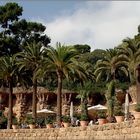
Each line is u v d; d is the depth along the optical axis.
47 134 57.81
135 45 59.25
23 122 68.56
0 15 116.25
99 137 49.72
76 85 96.25
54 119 73.38
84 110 56.75
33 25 118.00
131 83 88.44
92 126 51.22
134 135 44.59
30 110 94.94
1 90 94.88
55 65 62.94
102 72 73.31
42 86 97.44
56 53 62.72
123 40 60.00
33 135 59.59
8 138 62.28
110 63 72.31
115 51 72.00
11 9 117.19
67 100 94.19
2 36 113.00
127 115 51.81
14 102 96.62
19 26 116.88
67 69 62.72
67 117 59.06
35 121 62.34
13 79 71.62
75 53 63.47
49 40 119.75
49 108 94.50
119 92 87.56
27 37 117.31
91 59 111.62
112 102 56.03
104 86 95.88
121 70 74.06
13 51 110.69
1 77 70.88
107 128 48.69
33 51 71.38
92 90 94.69
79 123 58.72
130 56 59.59
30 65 71.31
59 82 62.88
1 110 93.25
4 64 70.56
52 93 95.25
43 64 66.56
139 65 59.41
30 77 73.31
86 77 65.31
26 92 94.94
